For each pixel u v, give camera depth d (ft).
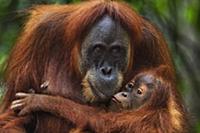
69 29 37.55
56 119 37.01
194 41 67.05
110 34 36.52
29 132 38.01
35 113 37.24
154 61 39.22
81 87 37.68
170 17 57.98
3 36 51.67
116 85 36.76
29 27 39.34
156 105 37.22
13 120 37.17
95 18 36.81
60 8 39.27
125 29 36.96
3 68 41.22
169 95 37.58
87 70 37.14
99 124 36.37
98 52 36.76
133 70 38.63
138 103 37.45
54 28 38.19
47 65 38.11
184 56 58.49
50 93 37.65
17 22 50.90
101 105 37.50
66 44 37.86
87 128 36.40
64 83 37.78
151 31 39.34
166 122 36.76
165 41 40.42
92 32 36.86
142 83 37.68
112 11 36.76
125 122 36.52
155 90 37.37
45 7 40.27
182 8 66.39
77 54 37.47
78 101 37.60
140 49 38.68
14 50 39.50
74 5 39.01
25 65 38.32
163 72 38.45
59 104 36.52
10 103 38.47
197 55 65.92
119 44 36.65
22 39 39.17
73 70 37.76
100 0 37.60
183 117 39.70
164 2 57.77
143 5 50.65
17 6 50.55
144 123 36.60
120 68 37.01
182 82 51.34
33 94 36.94
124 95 37.42
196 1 64.85
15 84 38.27
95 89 36.88
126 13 37.06
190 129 40.96
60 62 38.04
